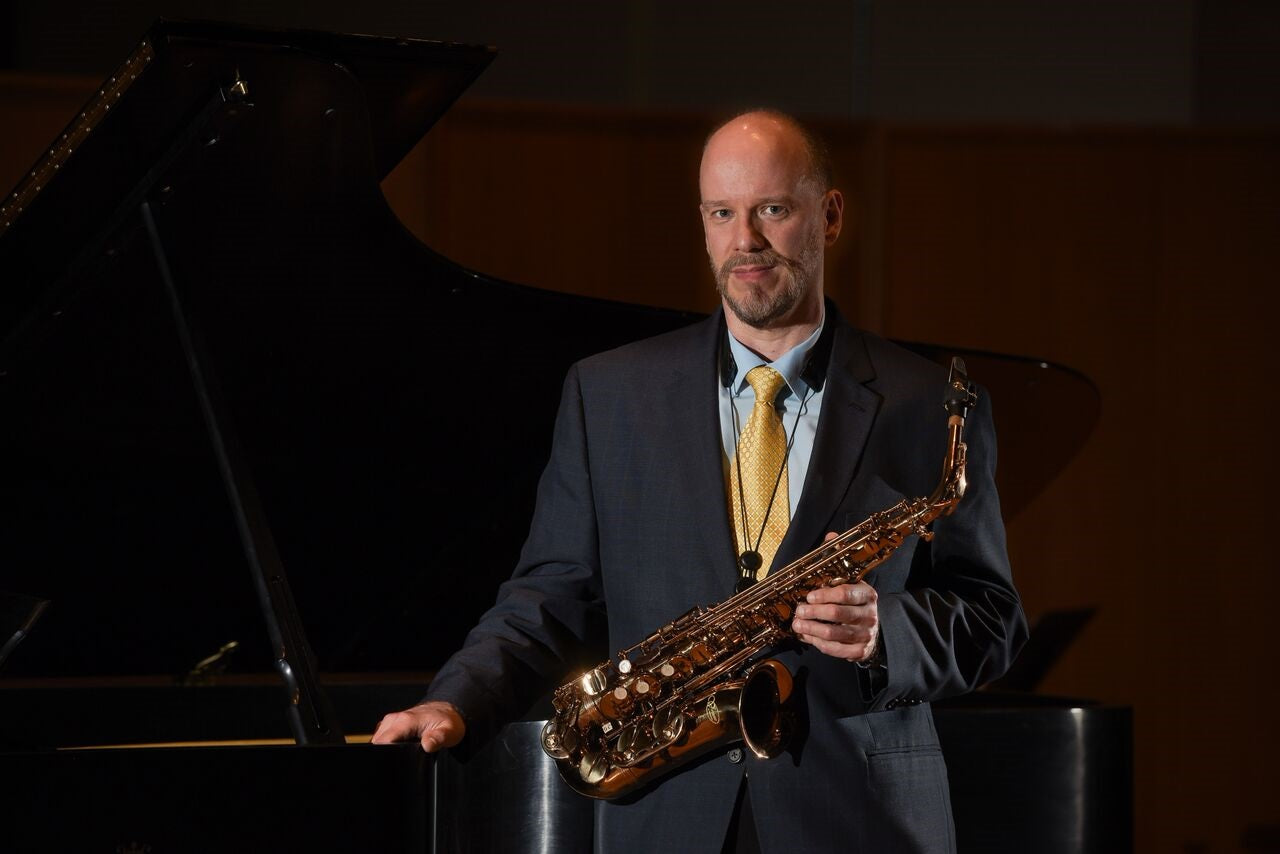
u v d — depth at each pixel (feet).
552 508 14.88
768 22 40.37
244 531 16.25
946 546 14.25
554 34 39.81
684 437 14.23
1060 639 29.60
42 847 12.26
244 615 21.95
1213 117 40.24
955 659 13.37
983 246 38.63
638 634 14.02
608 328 19.20
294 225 16.60
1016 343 38.58
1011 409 22.54
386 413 19.80
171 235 16.44
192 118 14.79
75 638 21.49
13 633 15.10
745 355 14.67
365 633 22.26
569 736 14.10
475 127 37.63
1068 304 38.45
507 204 37.70
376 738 13.26
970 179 38.75
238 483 16.51
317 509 20.80
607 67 39.96
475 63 15.01
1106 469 38.19
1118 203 38.50
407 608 22.12
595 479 14.56
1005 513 25.68
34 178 14.78
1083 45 40.24
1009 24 40.19
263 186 15.83
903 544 14.03
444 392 19.66
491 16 39.60
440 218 37.32
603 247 38.06
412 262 17.49
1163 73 40.37
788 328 14.61
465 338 18.93
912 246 38.73
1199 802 37.52
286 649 15.46
